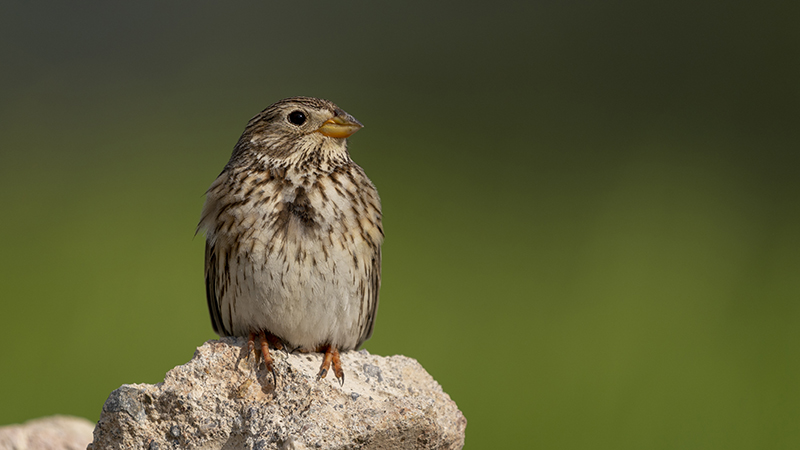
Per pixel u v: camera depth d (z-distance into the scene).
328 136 6.43
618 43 17.44
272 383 5.77
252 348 5.88
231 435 5.58
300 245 6.05
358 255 6.23
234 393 5.71
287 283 6.05
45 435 7.31
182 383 5.64
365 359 6.30
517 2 18.78
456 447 6.11
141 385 5.57
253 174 6.30
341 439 5.45
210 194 6.33
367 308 6.48
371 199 6.43
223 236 6.14
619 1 17.97
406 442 5.64
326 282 6.09
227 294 6.23
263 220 6.07
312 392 5.73
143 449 5.51
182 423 5.56
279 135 6.41
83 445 7.30
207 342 5.89
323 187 6.24
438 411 6.03
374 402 5.70
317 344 6.25
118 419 5.48
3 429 7.31
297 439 5.38
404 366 6.30
